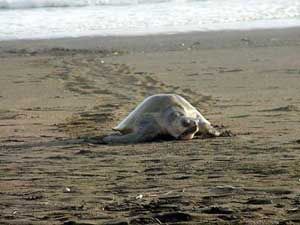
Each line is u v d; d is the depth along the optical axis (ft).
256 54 172.96
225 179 58.80
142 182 59.21
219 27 220.02
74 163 69.92
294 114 99.81
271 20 232.53
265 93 121.90
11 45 194.59
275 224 43.04
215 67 155.02
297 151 71.41
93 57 174.50
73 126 96.07
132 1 276.21
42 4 269.44
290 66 153.58
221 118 97.91
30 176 63.77
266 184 55.93
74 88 134.62
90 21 234.58
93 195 54.54
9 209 50.01
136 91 128.88
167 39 200.34
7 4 265.75
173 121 82.84
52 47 190.80
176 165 66.44
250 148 74.18
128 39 201.57
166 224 44.01
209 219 44.73
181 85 133.08
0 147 81.20
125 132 85.30
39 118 104.12
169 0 279.28
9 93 131.03
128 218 45.68
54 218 46.78
